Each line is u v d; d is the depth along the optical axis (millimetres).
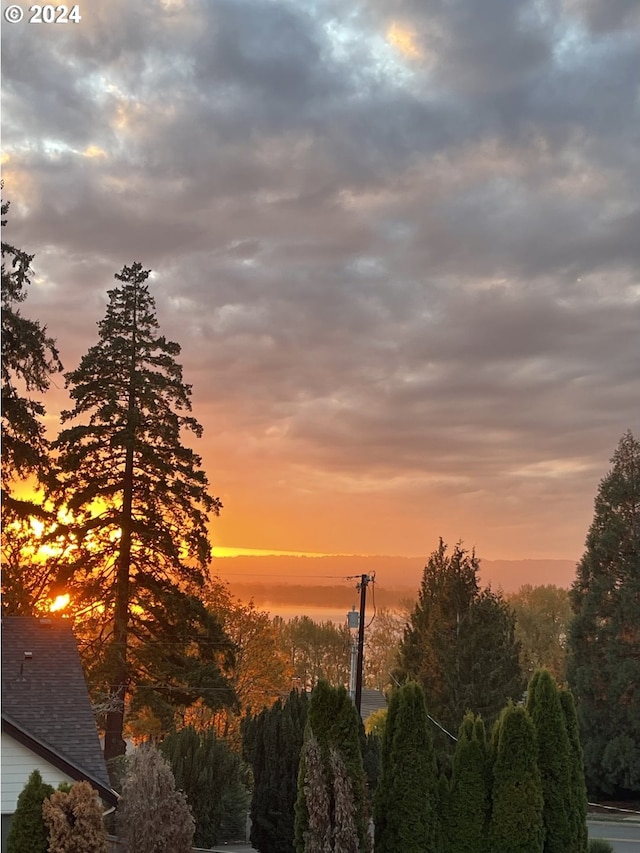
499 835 17500
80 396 29766
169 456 30375
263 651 45938
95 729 17078
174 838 15219
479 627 35531
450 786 18062
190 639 30562
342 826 15453
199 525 30453
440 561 37906
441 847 17469
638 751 35906
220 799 24031
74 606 29609
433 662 35656
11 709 16859
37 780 14211
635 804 36906
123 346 30438
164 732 31141
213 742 24938
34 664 18562
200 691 29422
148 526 29953
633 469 39906
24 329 28125
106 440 30016
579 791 18750
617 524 39062
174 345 31031
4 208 26031
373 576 31500
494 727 18844
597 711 37312
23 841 13648
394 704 18062
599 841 23844
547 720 18734
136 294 30875
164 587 30219
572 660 39156
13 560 30531
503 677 35406
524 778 17734
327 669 75000
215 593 43781
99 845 13734
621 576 39031
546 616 67000
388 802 17375
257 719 22969
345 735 16328
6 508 29203
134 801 15281
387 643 73438
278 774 21828
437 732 34000
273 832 21484
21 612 30156
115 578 29734
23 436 28828
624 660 37281
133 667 29453
